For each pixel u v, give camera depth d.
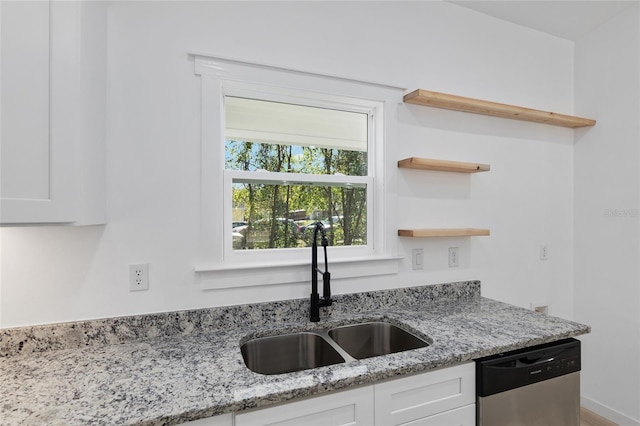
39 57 1.01
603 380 2.21
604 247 2.21
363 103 1.80
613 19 2.16
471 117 2.05
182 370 1.07
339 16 1.71
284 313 1.58
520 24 2.21
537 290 2.26
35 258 1.24
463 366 1.22
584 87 2.34
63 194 1.05
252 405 0.91
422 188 1.91
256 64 1.53
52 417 0.81
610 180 2.18
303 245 1.74
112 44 1.33
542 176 2.28
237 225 1.61
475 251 2.06
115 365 1.11
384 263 1.80
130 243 1.35
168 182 1.41
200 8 1.46
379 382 1.09
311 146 1.76
